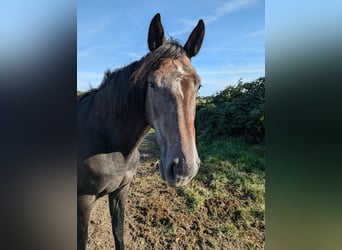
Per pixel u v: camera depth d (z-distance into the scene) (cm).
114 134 171
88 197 175
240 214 260
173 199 284
